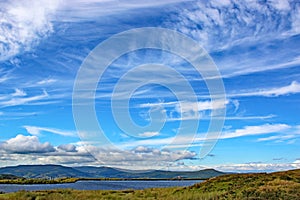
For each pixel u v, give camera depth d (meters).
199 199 29.70
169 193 36.72
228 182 38.62
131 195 35.31
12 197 31.05
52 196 31.53
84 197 31.53
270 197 28.22
